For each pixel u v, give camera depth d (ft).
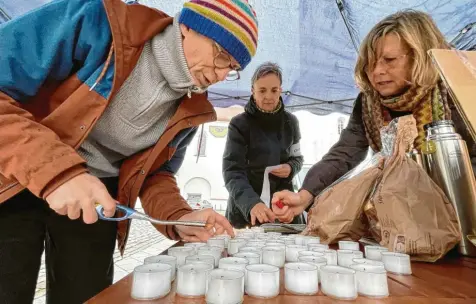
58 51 2.08
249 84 7.08
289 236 2.82
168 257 1.60
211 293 1.15
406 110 3.19
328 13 5.17
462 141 2.16
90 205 1.66
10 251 2.17
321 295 1.31
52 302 2.60
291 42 5.73
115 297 1.20
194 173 43.24
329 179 3.82
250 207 4.57
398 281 1.52
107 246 2.90
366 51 3.31
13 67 1.88
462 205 2.06
